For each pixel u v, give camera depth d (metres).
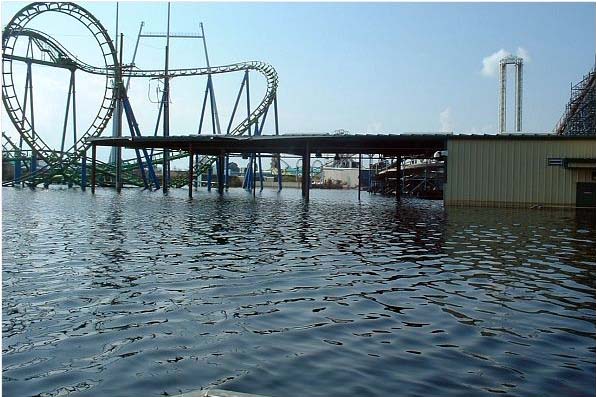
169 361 7.14
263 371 6.77
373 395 6.04
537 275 13.30
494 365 6.99
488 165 41.19
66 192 64.25
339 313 9.58
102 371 6.79
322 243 19.48
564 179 40.09
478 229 24.98
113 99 77.12
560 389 6.21
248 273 13.31
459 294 11.13
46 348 7.65
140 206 40.53
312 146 55.69
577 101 61.03
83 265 14.19
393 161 94.56
